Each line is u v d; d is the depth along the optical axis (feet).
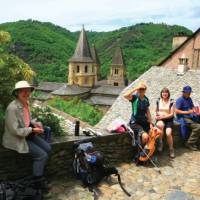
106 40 427.74
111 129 21.61
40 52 333.01
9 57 18.43
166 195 17.34
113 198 16.65
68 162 18.92
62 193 16.72
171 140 23.35
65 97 229.66
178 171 20.85
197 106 25.89
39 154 15.76
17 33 337.52
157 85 70.74
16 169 17.11
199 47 89.15
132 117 21.97
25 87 15.20
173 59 92.94
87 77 252.21
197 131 25.16
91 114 79.20
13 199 13.89
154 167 21.24
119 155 21.79
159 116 23.57
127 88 72.64
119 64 279.08
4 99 18.06
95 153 17.92
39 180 15.53
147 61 331.16
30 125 16.30
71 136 19.83
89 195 16.79
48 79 307.78
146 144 21.09
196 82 67.41
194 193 17.74
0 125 17.04
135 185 18.35
